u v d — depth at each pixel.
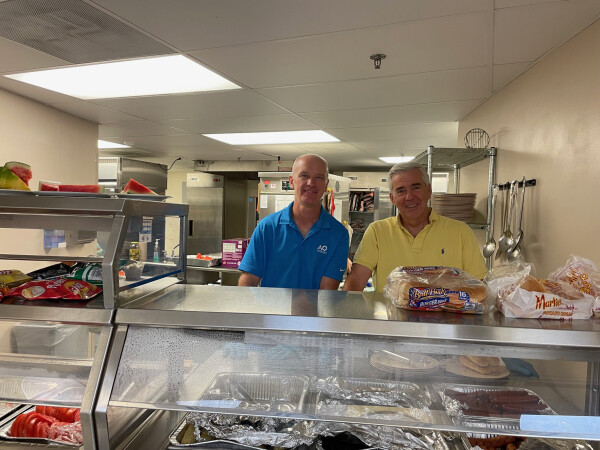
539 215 2.03
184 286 1.24
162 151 5.44
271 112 3.21
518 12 1.57
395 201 1.81
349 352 0.90
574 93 1.75
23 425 1.01
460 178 3.42
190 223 6.64
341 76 2.34
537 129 2.06
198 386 0.91
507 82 2.40
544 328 0.84
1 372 0.96
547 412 0.83
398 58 2.06
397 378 0.87
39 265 2.91
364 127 3.70
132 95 2.81
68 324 0.94
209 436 0.99
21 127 2.89
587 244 1.63
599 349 0.83
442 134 3.95
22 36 1.84
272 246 1.88
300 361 0.91
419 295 0.95
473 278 1.01
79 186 1.12
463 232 1.81
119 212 0.95
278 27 1.72
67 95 2.84
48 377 0.94
